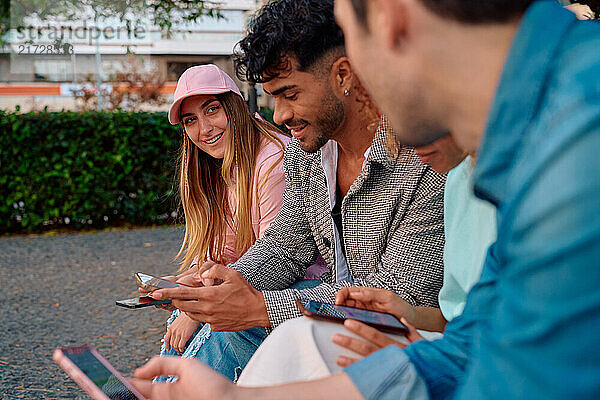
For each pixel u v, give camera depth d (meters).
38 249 6.35
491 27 0.72
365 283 1.75
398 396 1.03
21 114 7.03
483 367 0.74
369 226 1.79
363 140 1.76
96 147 7.13
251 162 2.40
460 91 0.75
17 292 4.91
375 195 1.76
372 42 0.77
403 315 1.51
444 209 1.51
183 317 2.14
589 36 0.69
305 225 2.05
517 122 0.71
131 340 3.93
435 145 1.09
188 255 2.55
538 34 0.70
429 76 0.76
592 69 0.67
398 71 0.77
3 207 7.09
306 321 1.27
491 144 0.73
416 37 0.74
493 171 0.73
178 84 2.42
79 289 4.98
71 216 7.20
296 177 2.01
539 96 0.70
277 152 2.41
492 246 1.10
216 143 2.42
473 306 1.11
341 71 1.63
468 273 1.44
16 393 3.17
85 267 5.61
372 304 1.52
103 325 4.19
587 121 0.64
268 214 2.37
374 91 0.82
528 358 0.67
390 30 0.74
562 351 0.65
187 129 2.46
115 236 6.88
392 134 1.65
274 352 1.20
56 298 4.76
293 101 1.67
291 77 1.63
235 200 2.44
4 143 6.98
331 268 2.00
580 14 1.60
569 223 0.64
